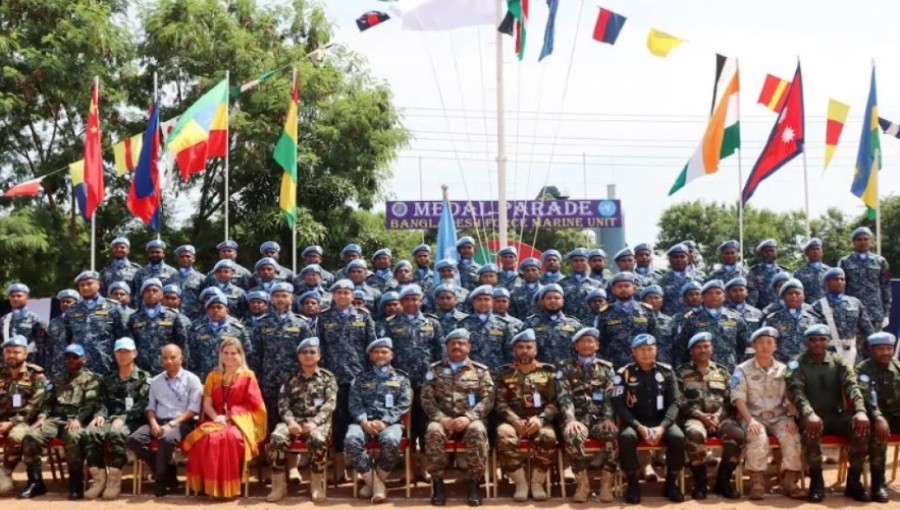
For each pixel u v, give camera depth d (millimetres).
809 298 12680
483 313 11086
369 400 10086
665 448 9555
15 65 19344
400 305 11266
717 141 14141
